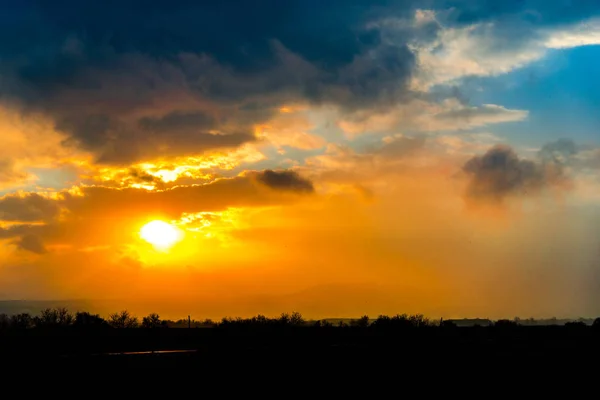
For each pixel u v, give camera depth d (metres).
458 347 70.25
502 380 53.22
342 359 59.19
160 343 75.31
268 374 51.06
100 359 50.53
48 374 45.66
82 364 48.78
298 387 47.94
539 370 57.66
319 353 60.97
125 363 50.00
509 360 62.09
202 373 49.34
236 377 49.16
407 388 49.34
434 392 48.22
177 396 42.97
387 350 65.12
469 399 46.25
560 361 62.19
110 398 41.41
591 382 53.06
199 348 66.75
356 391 47.69
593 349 70.56
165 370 49.00
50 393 41.59
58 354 55.00
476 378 53.81
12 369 46.25
